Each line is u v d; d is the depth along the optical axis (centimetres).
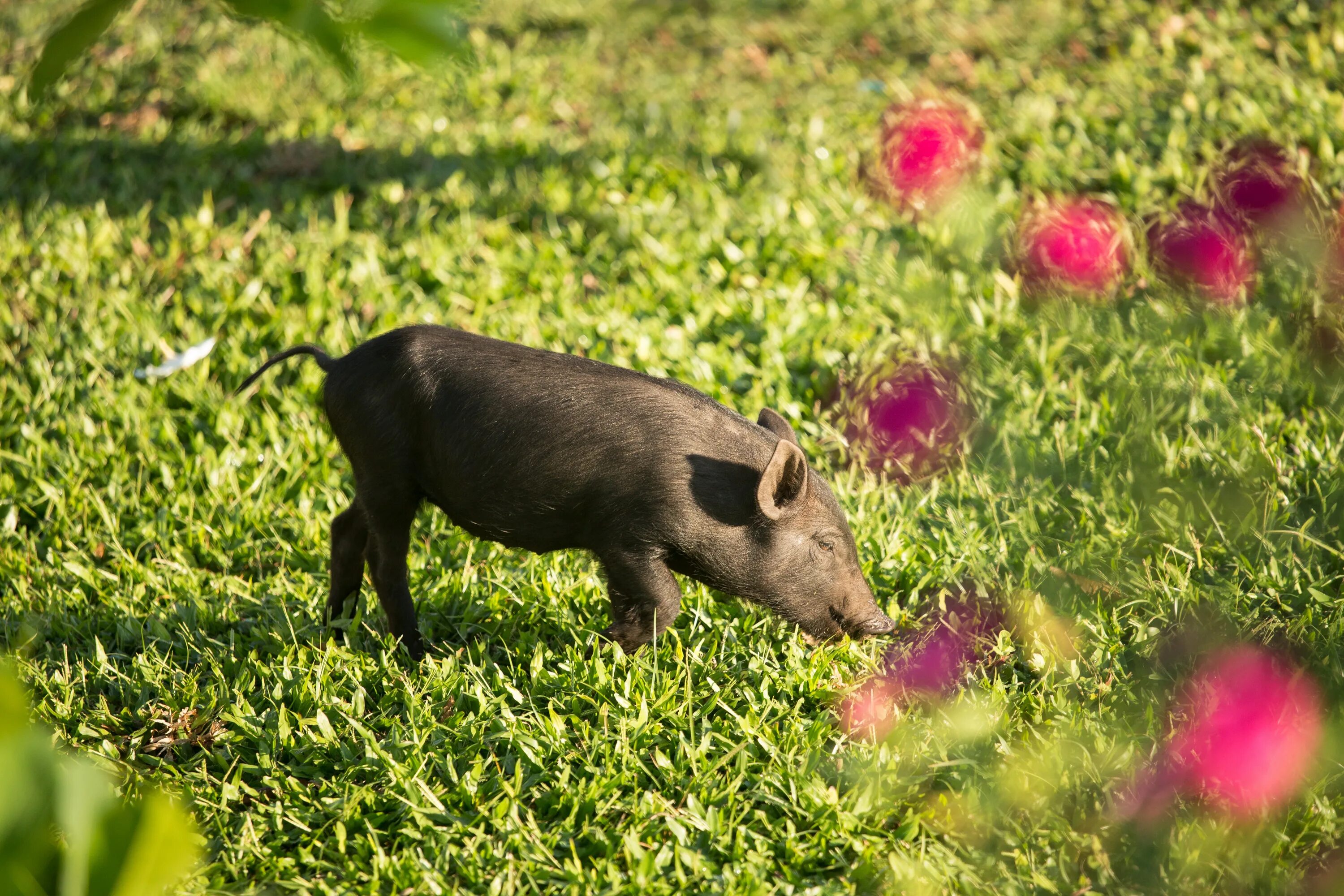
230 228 1427
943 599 836
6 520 967
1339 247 1179
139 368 1171
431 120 1780
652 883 590
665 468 714
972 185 1416
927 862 597
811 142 1636
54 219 1444
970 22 2064
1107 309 1194
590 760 673
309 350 844
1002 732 689
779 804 641
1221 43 1762
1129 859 602
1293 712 683
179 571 911
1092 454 977
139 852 239
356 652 794
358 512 822
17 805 228
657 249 1342
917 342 1137
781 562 732
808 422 1082
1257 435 951
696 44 2162
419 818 632
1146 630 779
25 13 2238
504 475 735
